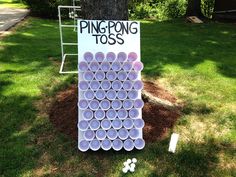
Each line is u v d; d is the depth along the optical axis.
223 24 5.66
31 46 3.74
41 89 2.57
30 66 3.06
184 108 2.34
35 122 2.15
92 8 2.10
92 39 1.97
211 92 2.59
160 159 1.87
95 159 1.86
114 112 1.92
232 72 3.03
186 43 4.11
